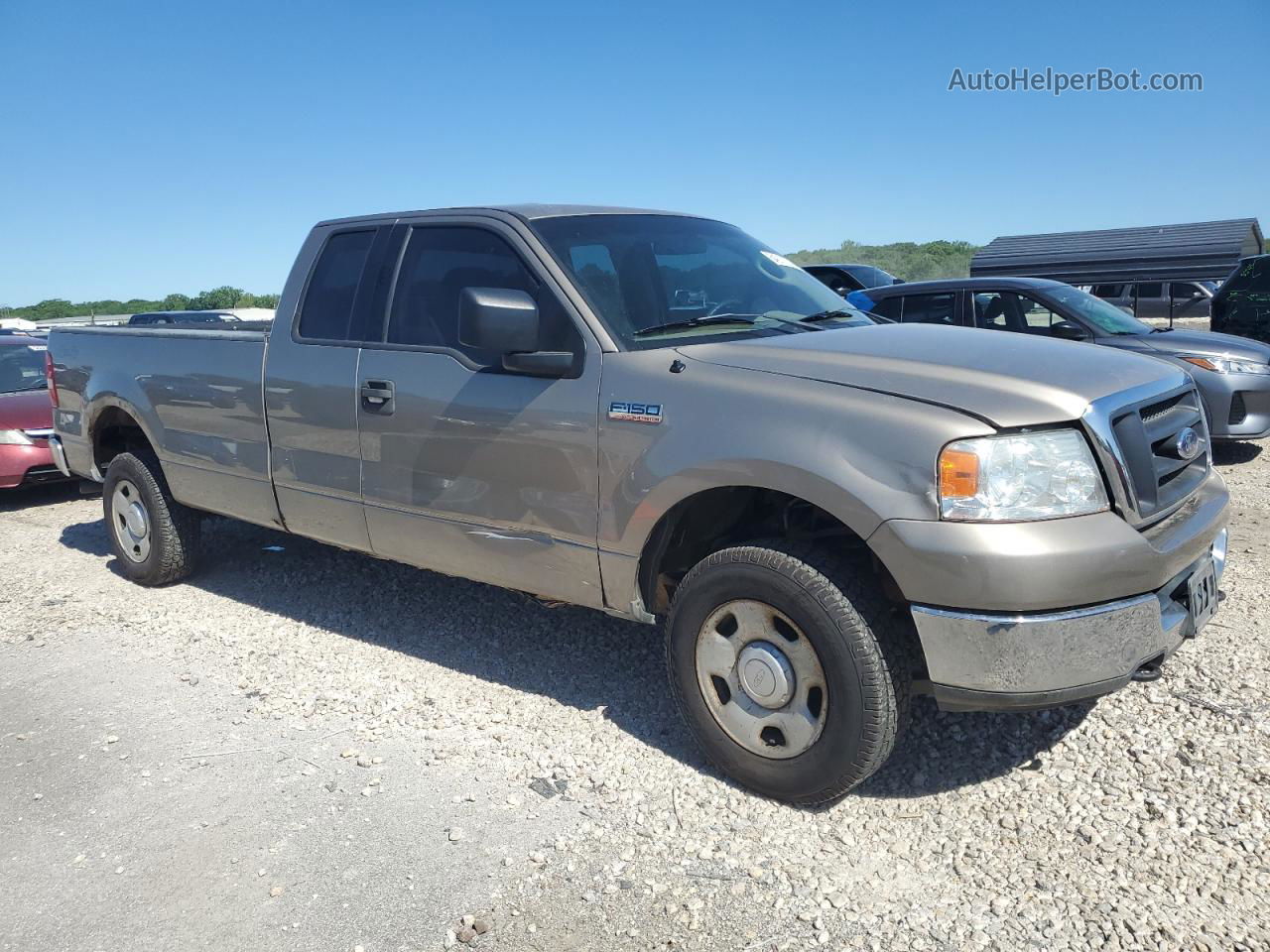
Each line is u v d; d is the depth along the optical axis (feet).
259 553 20.24
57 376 19.76
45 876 9.57
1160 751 10.78
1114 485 9.07
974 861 9.20
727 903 8.75
